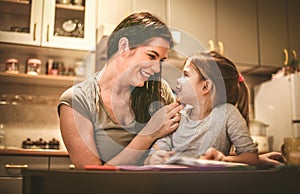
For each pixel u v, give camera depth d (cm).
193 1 289
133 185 66
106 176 66
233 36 296
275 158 115
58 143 262
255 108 325
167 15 281
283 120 290
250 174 67
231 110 120
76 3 266
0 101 273
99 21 268
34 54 276
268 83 311
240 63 295
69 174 68
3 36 249
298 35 316
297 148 222
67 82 273
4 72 258
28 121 276
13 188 225
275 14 312
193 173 66
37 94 281
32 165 229
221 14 295
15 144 271
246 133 119
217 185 66
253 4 306
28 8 261
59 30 261
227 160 101
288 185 69
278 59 306
